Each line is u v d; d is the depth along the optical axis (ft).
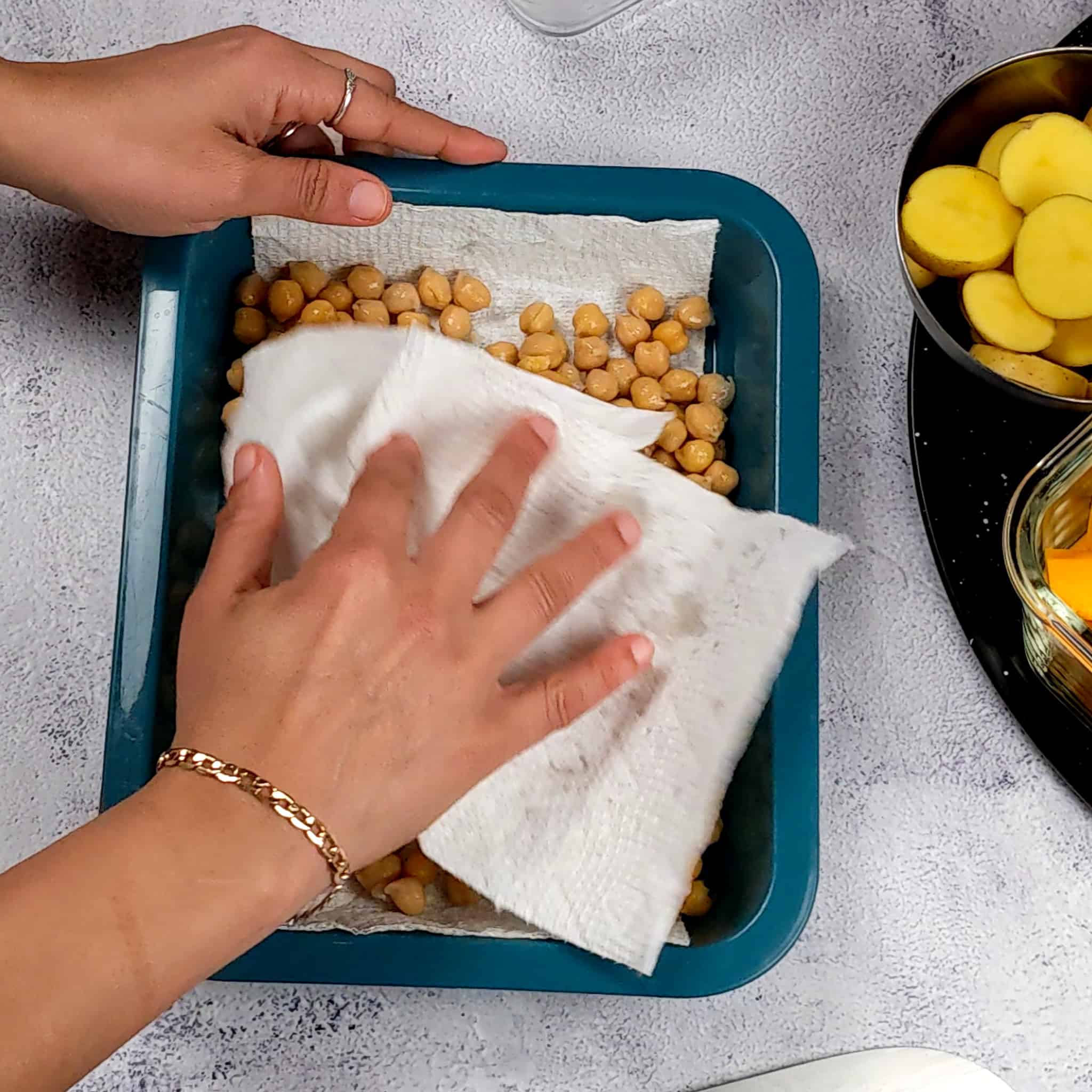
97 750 2.99
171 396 2.81
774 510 2.83
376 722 2.41
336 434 2.71
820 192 3.11
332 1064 2.92
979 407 2.97
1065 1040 2.93
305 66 2.80
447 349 2.65
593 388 3.03
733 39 3.15
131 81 2.76
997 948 2.95
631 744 2.67
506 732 2.48
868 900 2.96
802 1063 2.92
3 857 2.96
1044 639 2.80
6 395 3.06
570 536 2.67
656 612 2.68
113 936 2.31
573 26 3.15
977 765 2.98
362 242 3.01
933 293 2.93
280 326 3.05
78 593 3.03
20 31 3.12
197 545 2.92
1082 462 2.72
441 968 2.71
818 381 2.84
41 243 3.07
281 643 2.41
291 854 2.38
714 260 3.00
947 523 2.95
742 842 2.86
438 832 2.69
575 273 3.06
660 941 2.63
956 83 3.13
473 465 2.65
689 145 3.13
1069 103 2.88
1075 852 2.96
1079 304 2.78
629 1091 2.92
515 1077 2.92
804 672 2.75
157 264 2.84
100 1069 2.91
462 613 2.46
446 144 2.87
